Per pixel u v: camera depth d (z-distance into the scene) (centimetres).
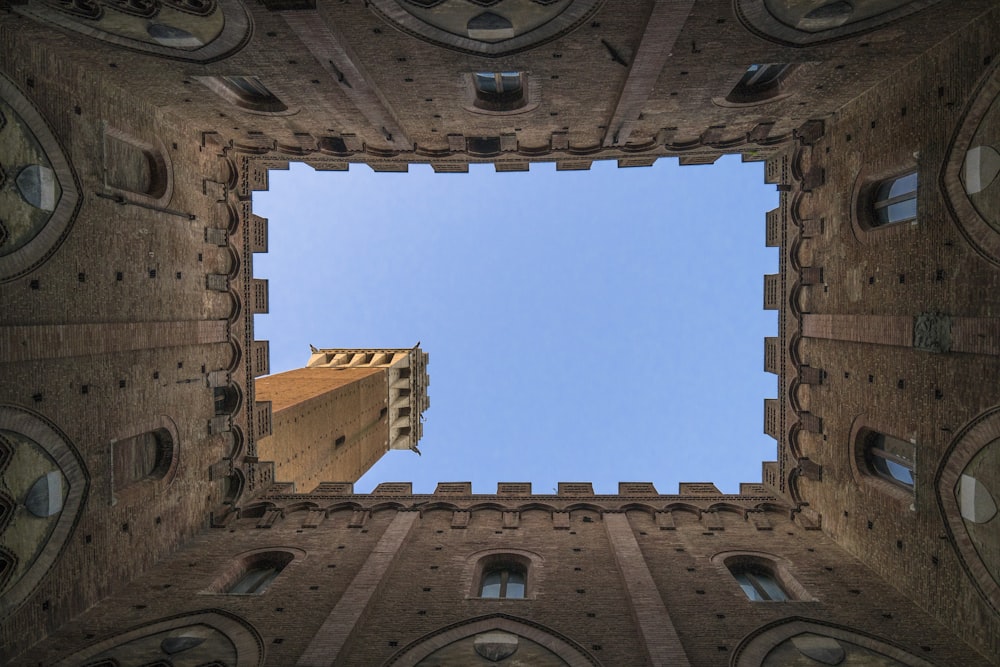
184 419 1889
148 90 1686
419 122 1944
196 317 1969
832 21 1311
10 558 1255
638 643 1336
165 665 1303
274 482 2356
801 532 1942
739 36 1381
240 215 2272
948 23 1291
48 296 1334
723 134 2053
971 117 1264
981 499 1252
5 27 1263
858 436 1741
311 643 1295
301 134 2070
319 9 1248
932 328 1375
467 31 1366
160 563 1741
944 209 1347
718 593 1530
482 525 1975
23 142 1292
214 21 1344
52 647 1335
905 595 1516
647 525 1969
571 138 2098
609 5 1262
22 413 1259
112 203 1566
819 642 1354
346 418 3428
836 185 1855
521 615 1436
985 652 1255
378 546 1750
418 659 1311
